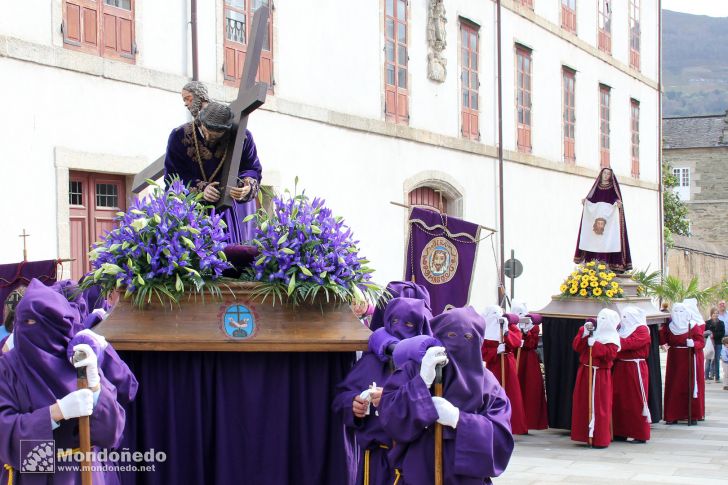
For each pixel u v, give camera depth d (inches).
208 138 201.9
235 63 518.9
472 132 792.3
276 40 546.6
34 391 156.5
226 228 203.2
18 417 152.7
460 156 767.1
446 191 751.7
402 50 686.5
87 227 433.4
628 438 465.7
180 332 178.1
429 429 175.2
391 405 171.5
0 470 165.0
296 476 193.3
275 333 181.2
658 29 1294.3
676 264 1434.5
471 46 794.2
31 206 398.9
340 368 199.5
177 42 479.5
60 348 159.6
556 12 973.2
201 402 186.9
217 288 179.9
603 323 438.0
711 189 1898.4
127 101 446.9
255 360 187.8
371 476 194.9
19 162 394.3
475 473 167.8
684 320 532.4
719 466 387.9
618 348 437.7
